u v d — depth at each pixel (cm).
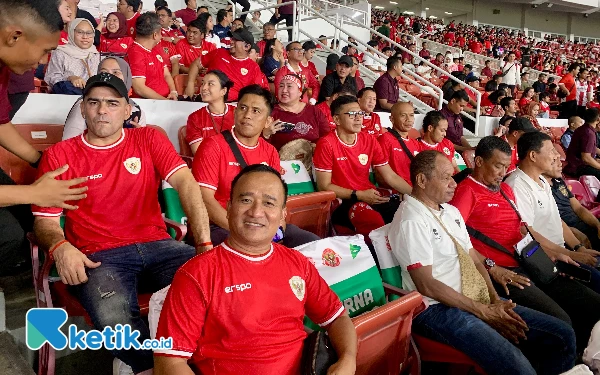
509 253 296
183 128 401
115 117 211
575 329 290
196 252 219
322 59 998
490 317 230
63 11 317
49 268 197
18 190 160
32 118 323
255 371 153
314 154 372
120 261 207
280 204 161
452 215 268
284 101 418
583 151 625
